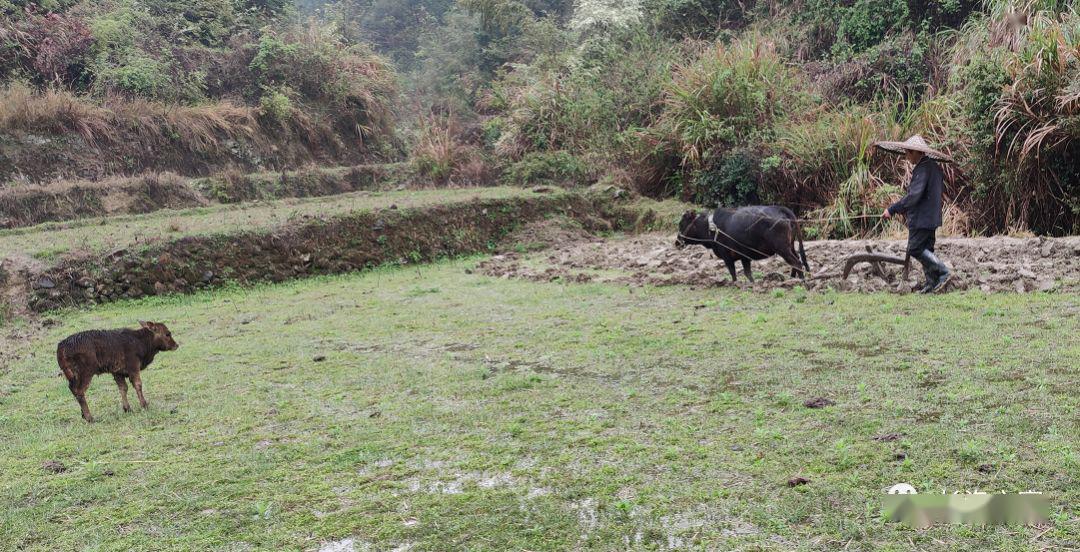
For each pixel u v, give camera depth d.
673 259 12.19
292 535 3.78
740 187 16.06
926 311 7.38
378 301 10.70
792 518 3.56
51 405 6.55
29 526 4.05
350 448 4.96
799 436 4.54
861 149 14.38
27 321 10.45
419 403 5.89
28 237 12.99
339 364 7.32
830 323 7.29
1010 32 13.51
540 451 4.69
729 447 4.49
